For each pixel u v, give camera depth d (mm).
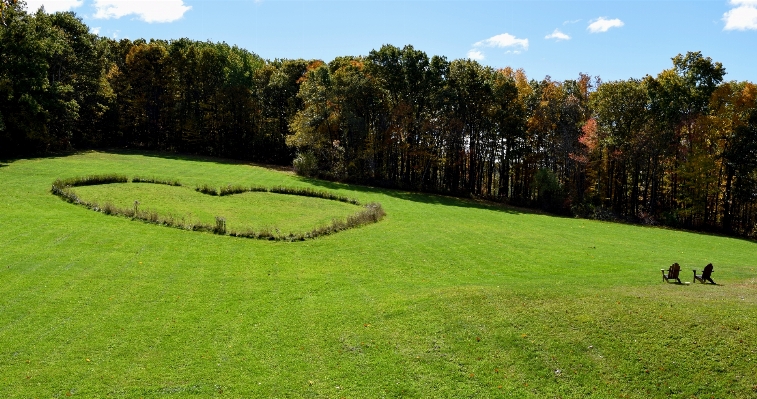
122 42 88062
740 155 55062
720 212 61938
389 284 25688
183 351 17484
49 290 22188
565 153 66188
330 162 71875
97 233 31469
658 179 66438
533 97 71375
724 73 57344
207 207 42844
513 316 19781
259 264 28312
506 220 49938
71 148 70812
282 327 19688
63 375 15578
